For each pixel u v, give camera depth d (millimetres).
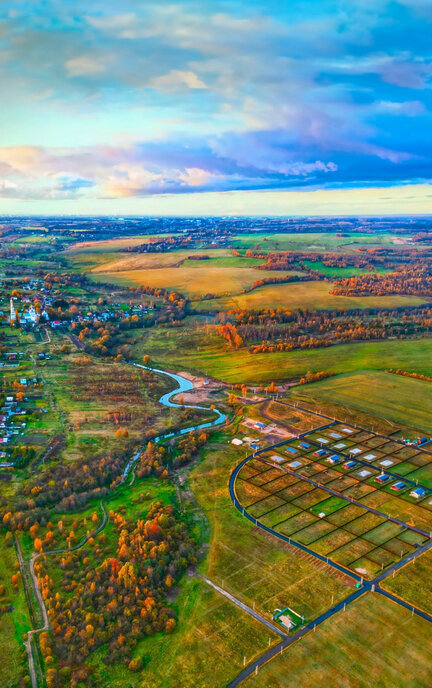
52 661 93062
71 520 133250
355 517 132125
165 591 108688
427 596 106062
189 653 93875
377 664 90562
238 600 105812
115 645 95500
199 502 140500
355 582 109812
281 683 87188
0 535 126750
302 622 99625
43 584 109000
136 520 132375
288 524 129875
